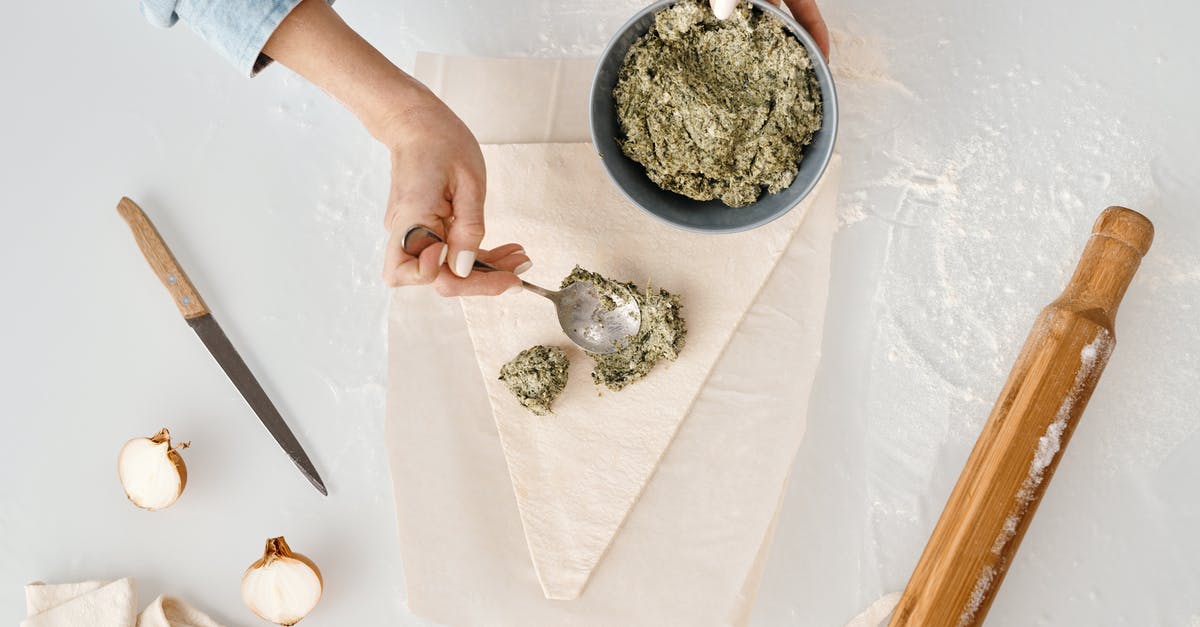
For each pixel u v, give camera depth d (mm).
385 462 983
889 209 968
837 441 961
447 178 847
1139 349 957
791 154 883
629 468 954
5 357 1003
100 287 1005
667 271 960
